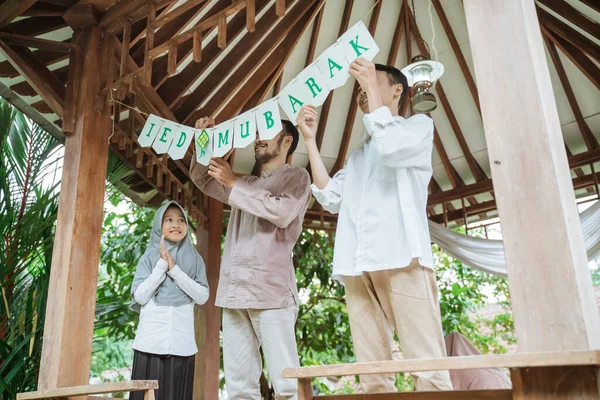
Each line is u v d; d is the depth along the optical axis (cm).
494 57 172
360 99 219
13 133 404
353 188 211
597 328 143
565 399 127
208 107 429
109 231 634
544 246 150
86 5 307
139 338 259
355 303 200
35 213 364
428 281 187
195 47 270
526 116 162
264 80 453
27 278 369
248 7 257
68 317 263
